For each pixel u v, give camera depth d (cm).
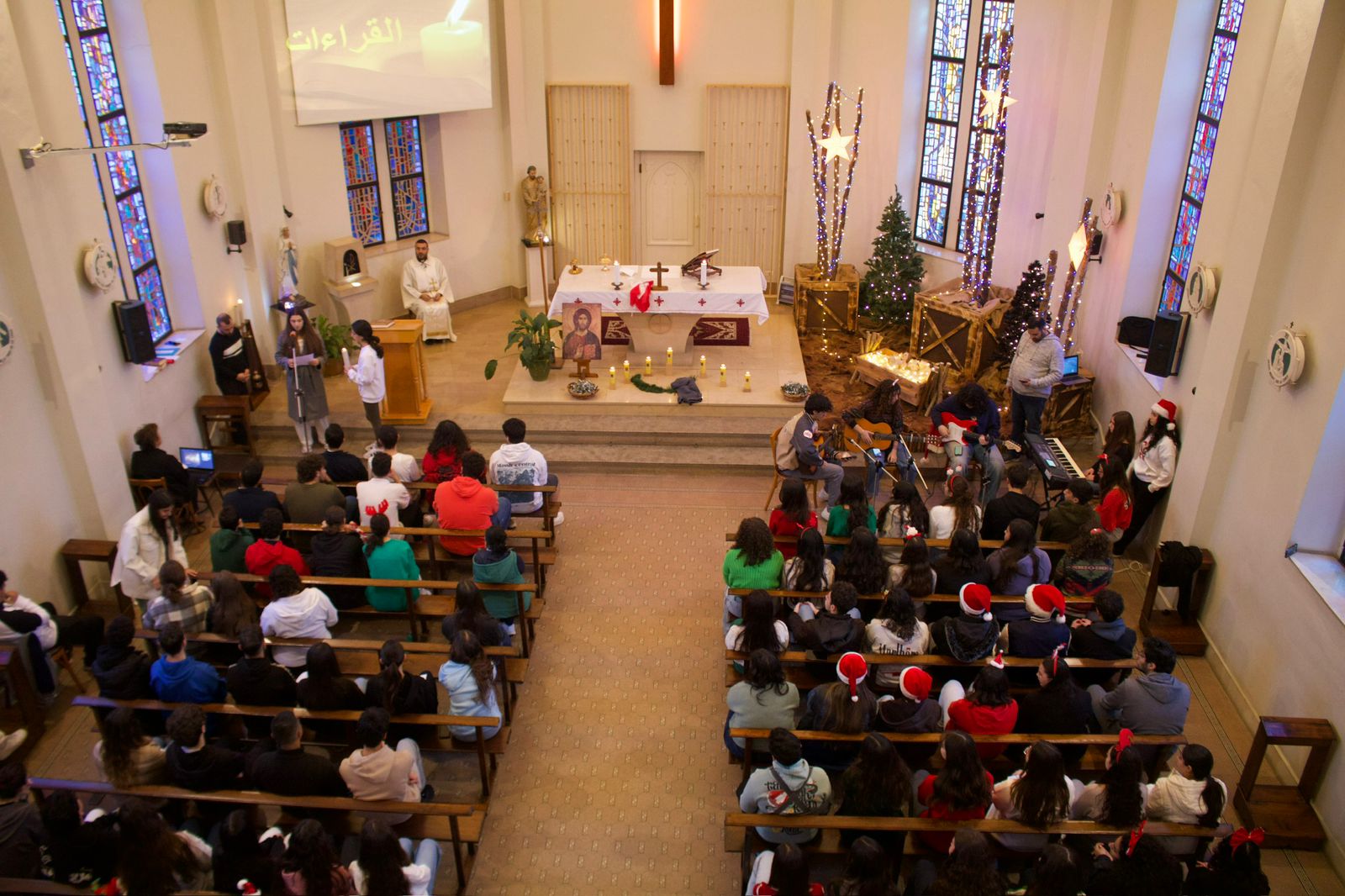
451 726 691
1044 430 1141
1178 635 832
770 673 607
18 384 799
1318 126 697
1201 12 954
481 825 614
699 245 1585
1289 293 729
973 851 458
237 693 617
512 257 1573
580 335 1227
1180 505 864
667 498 1081
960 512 791
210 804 567
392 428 891
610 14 1440
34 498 816
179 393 1086
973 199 1268
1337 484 680
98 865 517
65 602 855
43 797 572
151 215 1089
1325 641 654
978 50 1314
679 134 1506
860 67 1421
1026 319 1168
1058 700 600
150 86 1048
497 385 1277
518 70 1446
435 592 868
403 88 1338
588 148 1509
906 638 652
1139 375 1013
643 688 798
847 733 590
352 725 649
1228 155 848
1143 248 1047
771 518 820
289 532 825
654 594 916
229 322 1116
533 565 889
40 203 809
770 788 544
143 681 630
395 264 1435
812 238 1522
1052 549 798
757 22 1438
